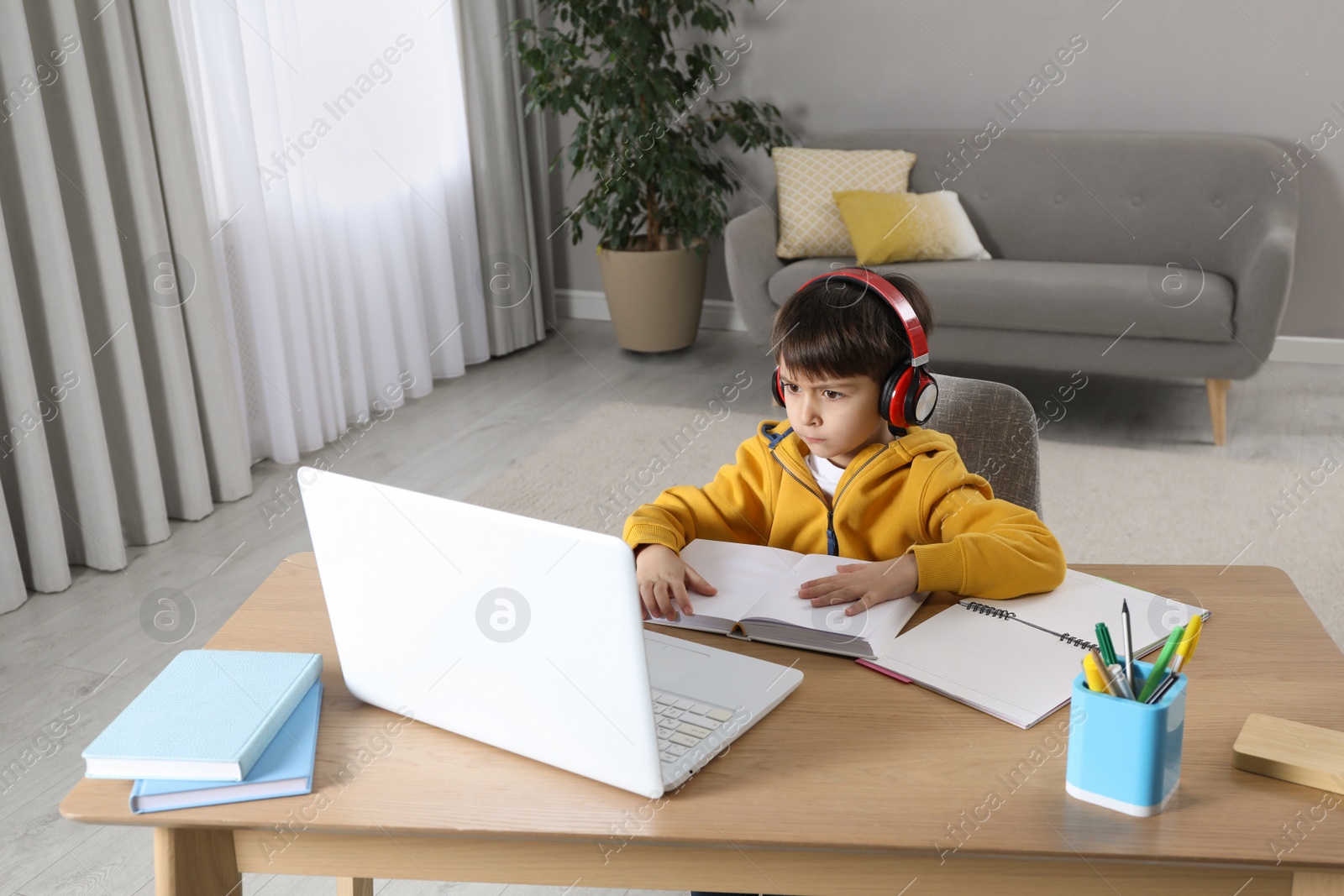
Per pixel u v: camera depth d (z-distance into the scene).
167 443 2.71
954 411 1.39
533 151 4.23
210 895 0.84
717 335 4.41
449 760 0.85
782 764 0.83
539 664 0.78
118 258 2.44
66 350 2.34
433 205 3.72
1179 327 3.03
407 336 3.64
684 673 0.95
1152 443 3.11
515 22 3.68
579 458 3.12
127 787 0.82
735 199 4.30
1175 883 0.75
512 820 0.77
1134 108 3.74
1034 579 1.06
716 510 1.30
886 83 3.99
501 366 4.07
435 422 3.48
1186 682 0.76
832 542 1.25
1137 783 0.74
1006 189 3.68
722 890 0.80
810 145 3.94
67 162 2.36
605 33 3.73
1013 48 3.81
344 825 0.78
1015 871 0.76
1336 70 3.49
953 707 0.90
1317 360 3.77
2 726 1.90
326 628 1.06
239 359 3.02
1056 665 0.94
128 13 2.45
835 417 1.18
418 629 0.84
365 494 0.80
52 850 1.59
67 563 2.43
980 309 3.24
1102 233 3.57
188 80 2.73
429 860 0.82
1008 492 1.37
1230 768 0.81
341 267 3.33
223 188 2.89
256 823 0.79
